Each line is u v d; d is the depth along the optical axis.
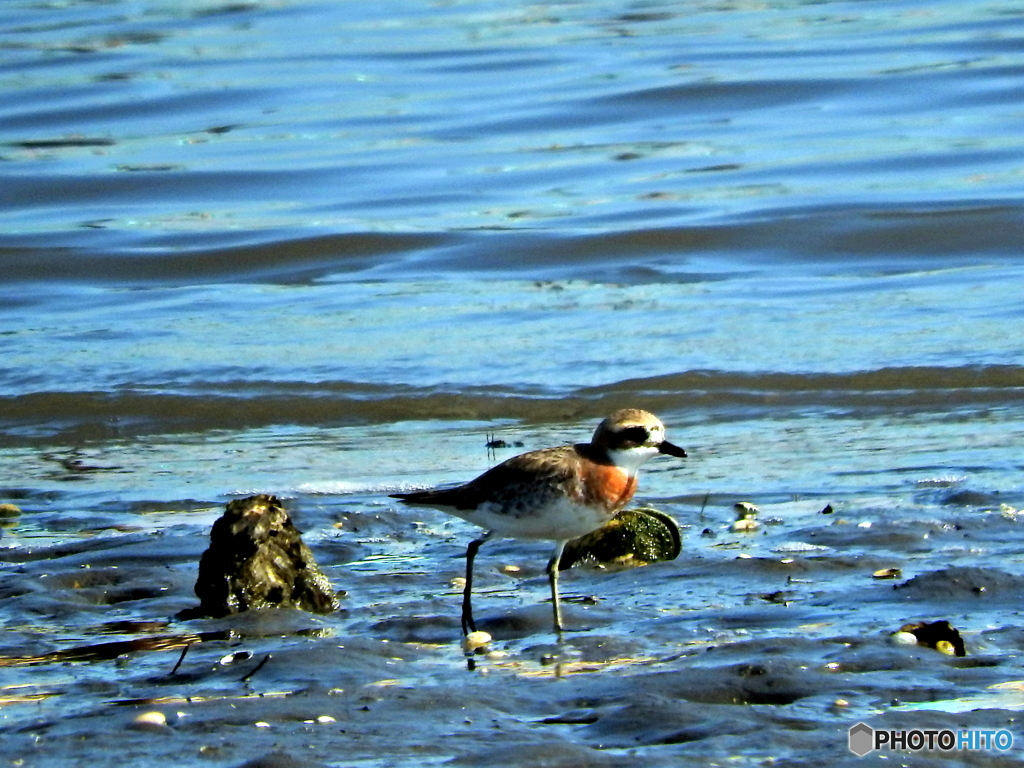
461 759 6.86
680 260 21.81
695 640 8.77
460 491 9.50
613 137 29.56
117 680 8.26
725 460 13.60
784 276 20.75
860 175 25.94
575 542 10.88
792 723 7.19
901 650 8.28
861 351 16.75
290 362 17.31
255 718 7.48
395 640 9.04
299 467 13.86
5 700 7.97
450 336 18.25
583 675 8.13
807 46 35.97
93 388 16.45
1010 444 13.56
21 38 41.53
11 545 11.48
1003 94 30.72
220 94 34.38
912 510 11.56
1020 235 22.08
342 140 30.23
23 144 30.89
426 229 23.80
